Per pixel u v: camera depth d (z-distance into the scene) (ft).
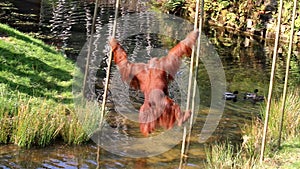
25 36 42.83
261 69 51.06
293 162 23.48
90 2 81.30
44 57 39.01
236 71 49.55
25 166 23.89
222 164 24.57
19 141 25.90
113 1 84.64
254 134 27.71
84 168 24.29
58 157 25.25
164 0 86.43
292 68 52.70
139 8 80.84
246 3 74.84
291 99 30.60
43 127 26.43
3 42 37.96
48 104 29.91
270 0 73.56
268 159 24.14
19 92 30.96
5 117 26.35
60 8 72.95
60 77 35.91
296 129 28.45
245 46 63.67
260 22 72.64
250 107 36.65
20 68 34.78
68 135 26.96
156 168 24.76
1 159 24.31
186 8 81.56
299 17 66.49
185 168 24.91
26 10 67.92
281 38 68.23
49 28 58.03
